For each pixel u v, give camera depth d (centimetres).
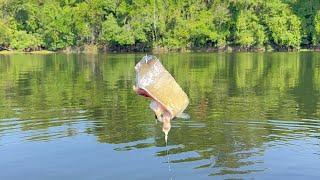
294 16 9656
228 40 9850
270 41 9788
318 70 4791
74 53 9400
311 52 8806
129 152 1728
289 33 9556
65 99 2950
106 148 1777
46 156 1695
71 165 1602
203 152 1719
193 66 5409
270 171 1519
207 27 9725
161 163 1602
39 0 10669
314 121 2203
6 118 2352
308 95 3012
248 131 2019
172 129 2056
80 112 2492
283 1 9869
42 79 4197
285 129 2050
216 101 2798
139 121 2231
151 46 9788
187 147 1780
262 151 1723
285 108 2542
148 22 9594
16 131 2064
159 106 689
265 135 1945
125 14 9856
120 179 1474
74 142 1869
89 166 1586
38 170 1560
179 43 9725
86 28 9944
